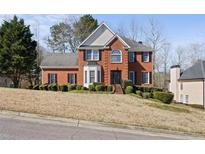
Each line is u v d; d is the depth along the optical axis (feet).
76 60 137.08
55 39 227.81
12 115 39.60
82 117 40.86
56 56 141.79
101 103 56.95
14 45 133.39
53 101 50.67
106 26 129.49
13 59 132.57
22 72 137.08
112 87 107.14
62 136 31.65
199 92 133.69
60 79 135.13
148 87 114.11
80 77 127.65
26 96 52.65
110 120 41.22
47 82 135.85
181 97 147.43
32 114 39.86
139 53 131.85
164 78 218.38
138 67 131.23
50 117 39.70
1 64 133.49
